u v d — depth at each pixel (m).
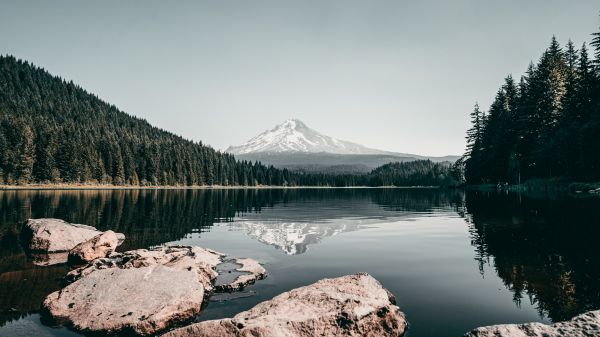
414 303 9.37
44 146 103.06
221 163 165.38
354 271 12.78
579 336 5.98
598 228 19.69
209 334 6.80
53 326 8.41
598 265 12.34
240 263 13.66
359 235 21.27
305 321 7.22
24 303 9.84
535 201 37.56
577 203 32.81
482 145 83.44
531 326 6.42
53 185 98.69
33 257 15.70
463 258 14.32
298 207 45.75
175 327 8.61
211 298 10.30
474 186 90.81
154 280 9.78
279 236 21.11
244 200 62.56
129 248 17.36
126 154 124.31
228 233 22.34
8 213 31.41
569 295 9.55
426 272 12.35
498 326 6.50
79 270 12.16
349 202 57.56
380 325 7.79
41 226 17.92
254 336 6.62
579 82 54.66
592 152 46.84
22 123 111.25
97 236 15.46
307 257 15.27
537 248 15.31
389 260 14.38
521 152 66.75
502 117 75.69
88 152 111.19
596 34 52.94
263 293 10.70
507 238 18.05
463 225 24.22
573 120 53.31
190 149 159.38
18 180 94.50
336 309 7.77
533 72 72.19
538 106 63.81
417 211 37.78
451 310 8.87
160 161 135.88
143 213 34.03
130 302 8.91
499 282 10.88
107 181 114.81
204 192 100.75
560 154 51.66
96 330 8.13
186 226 25.59
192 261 12.31
